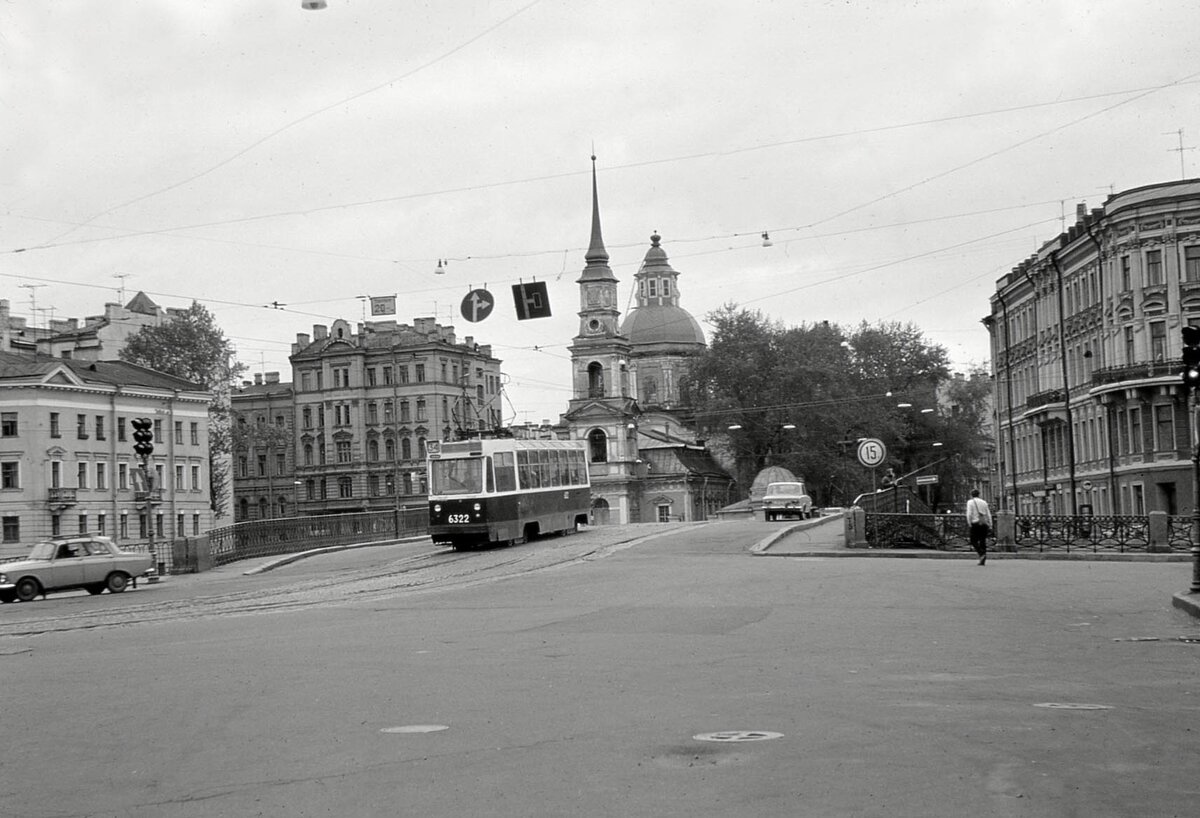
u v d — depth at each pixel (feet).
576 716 40.81
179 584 149.07
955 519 138.82
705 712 41.01
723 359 399.65
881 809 28.17
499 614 79.82
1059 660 53.78
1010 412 312.71
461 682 49.14
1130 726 37.99
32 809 30.68
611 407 433.89
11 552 288.71
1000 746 34.96
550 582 105.60
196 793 31.83
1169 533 132.05
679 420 479.41
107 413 308.40
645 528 194.49
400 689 47.70
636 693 45.29
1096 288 242.58
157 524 320.70
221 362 362.94
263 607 95.45
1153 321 222.07
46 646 71.10
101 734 40.37
